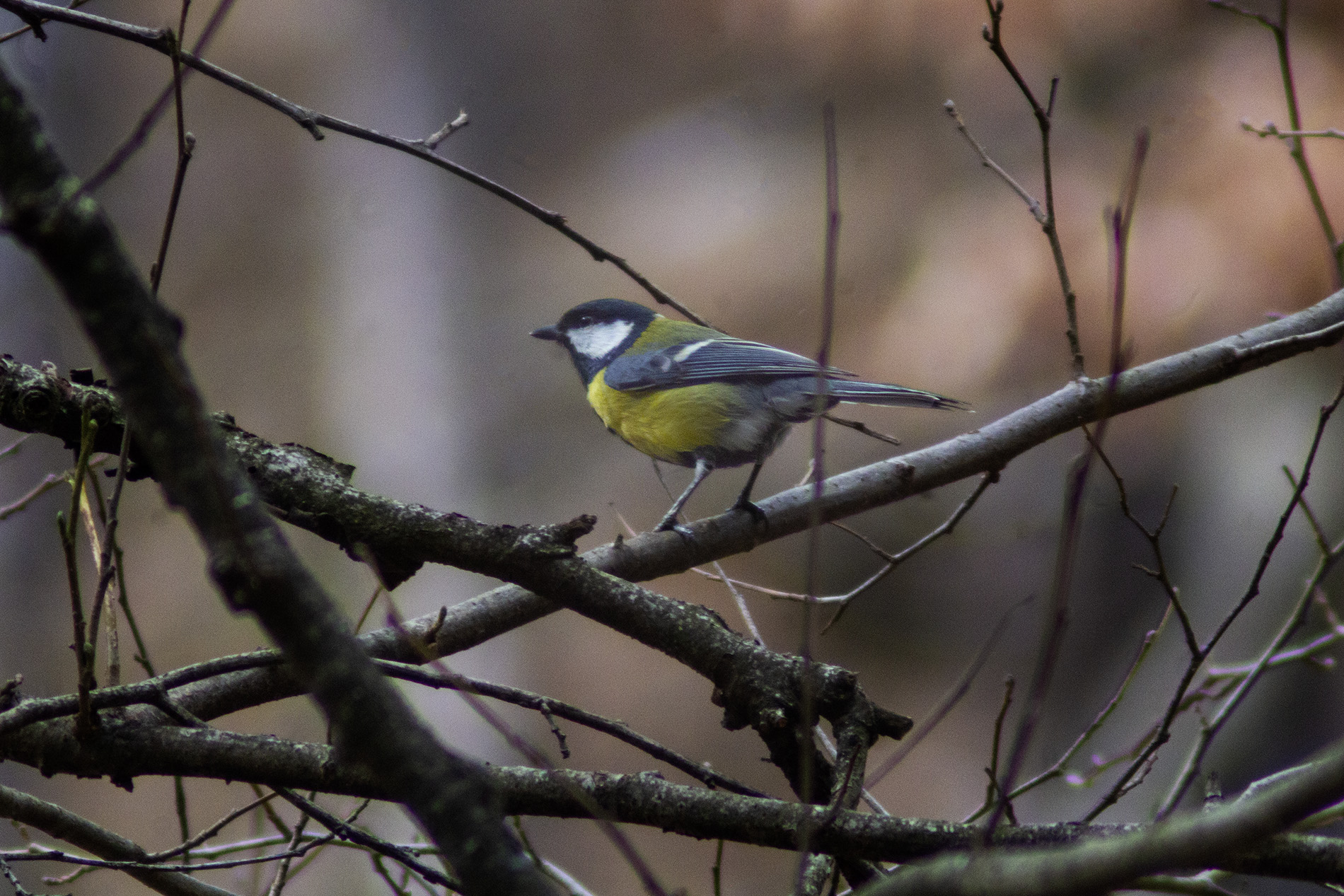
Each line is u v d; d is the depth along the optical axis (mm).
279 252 19141
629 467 16906
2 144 1770
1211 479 14219
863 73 15305
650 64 17484
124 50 19734
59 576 13523
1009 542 16062
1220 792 3094
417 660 3762
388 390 17984
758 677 3369
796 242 15305
